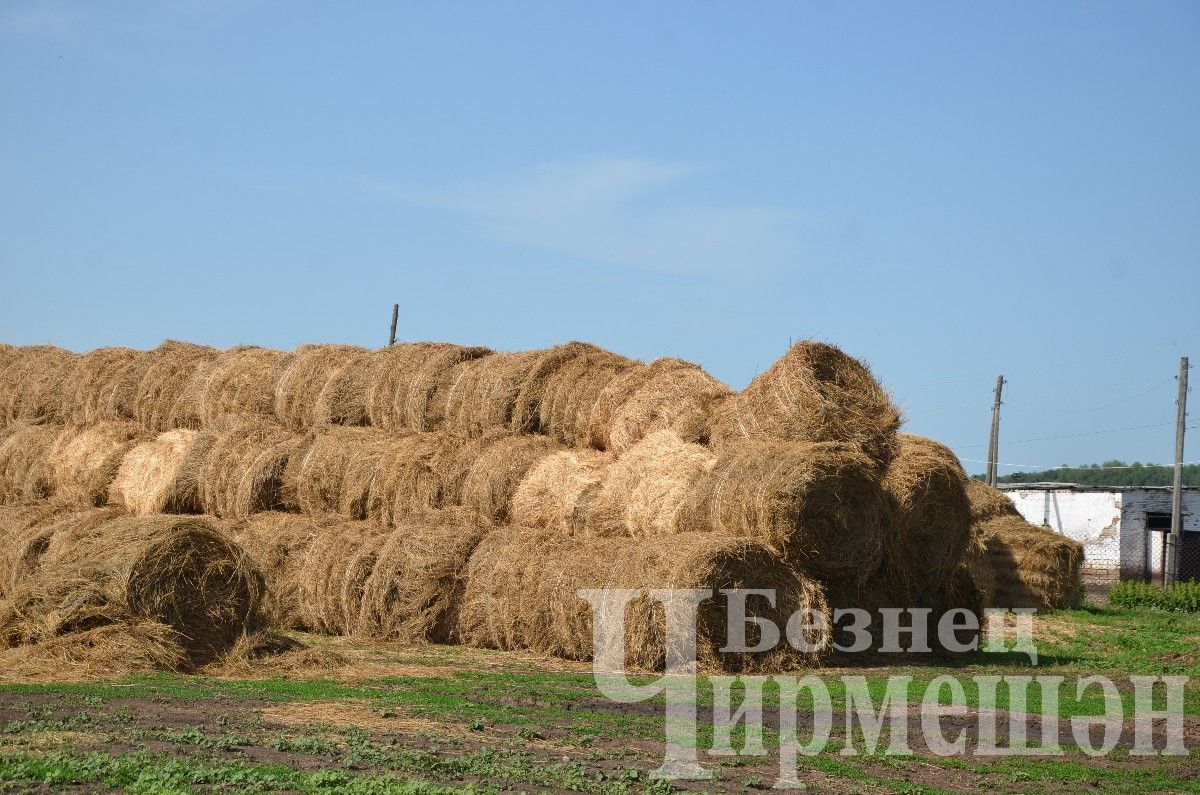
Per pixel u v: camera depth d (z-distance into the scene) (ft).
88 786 29.89
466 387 70.44
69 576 51.16
